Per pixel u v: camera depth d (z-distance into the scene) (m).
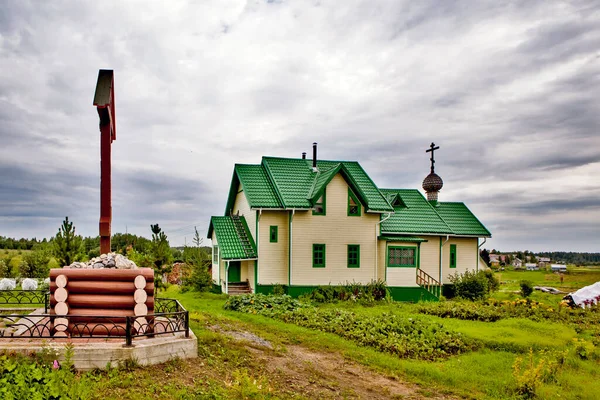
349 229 24.20
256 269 22.81
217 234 23.75
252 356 9.59
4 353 7.04
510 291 34.62
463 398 9.10
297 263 23.12
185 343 8.35
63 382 6.41
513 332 14.72
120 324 8.30
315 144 26.33
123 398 6.40
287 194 23.58
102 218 9.77
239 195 26.66
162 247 21.69
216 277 25.81
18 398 5.95
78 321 8.28
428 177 30.84
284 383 8.45
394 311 17.91
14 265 28.72
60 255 18.33
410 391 9.22
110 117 9.93
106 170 9.86
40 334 7.96
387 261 24.67
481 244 29.14
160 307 12.18
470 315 17.98
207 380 7.59
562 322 17.95
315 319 15.11
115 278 8.39
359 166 27.70
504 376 10.44
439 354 12.24
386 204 25.05
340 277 23.86
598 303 22.81
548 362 11.16
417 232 26.42
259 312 16.47
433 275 27.34
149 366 7.64
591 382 10.47
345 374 9.87
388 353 12.00
